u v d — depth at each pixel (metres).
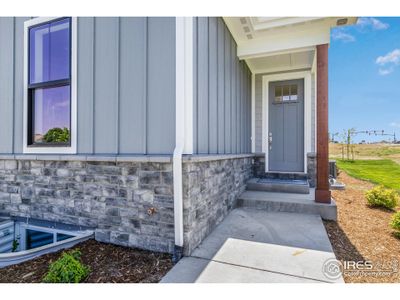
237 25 3.99
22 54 3.43
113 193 2.80
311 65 5.48
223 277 2.07
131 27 2.79
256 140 6.01
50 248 2.58
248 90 5.74
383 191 4.48
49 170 3.18
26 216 3.33
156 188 2.59
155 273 2.17
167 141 2.63
